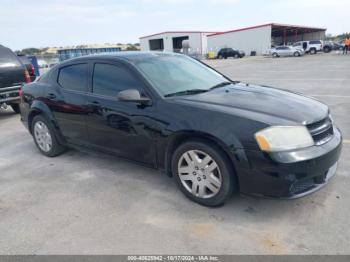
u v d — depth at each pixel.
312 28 72.81
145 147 3.61
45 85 4.84
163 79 3.73
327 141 3.06
